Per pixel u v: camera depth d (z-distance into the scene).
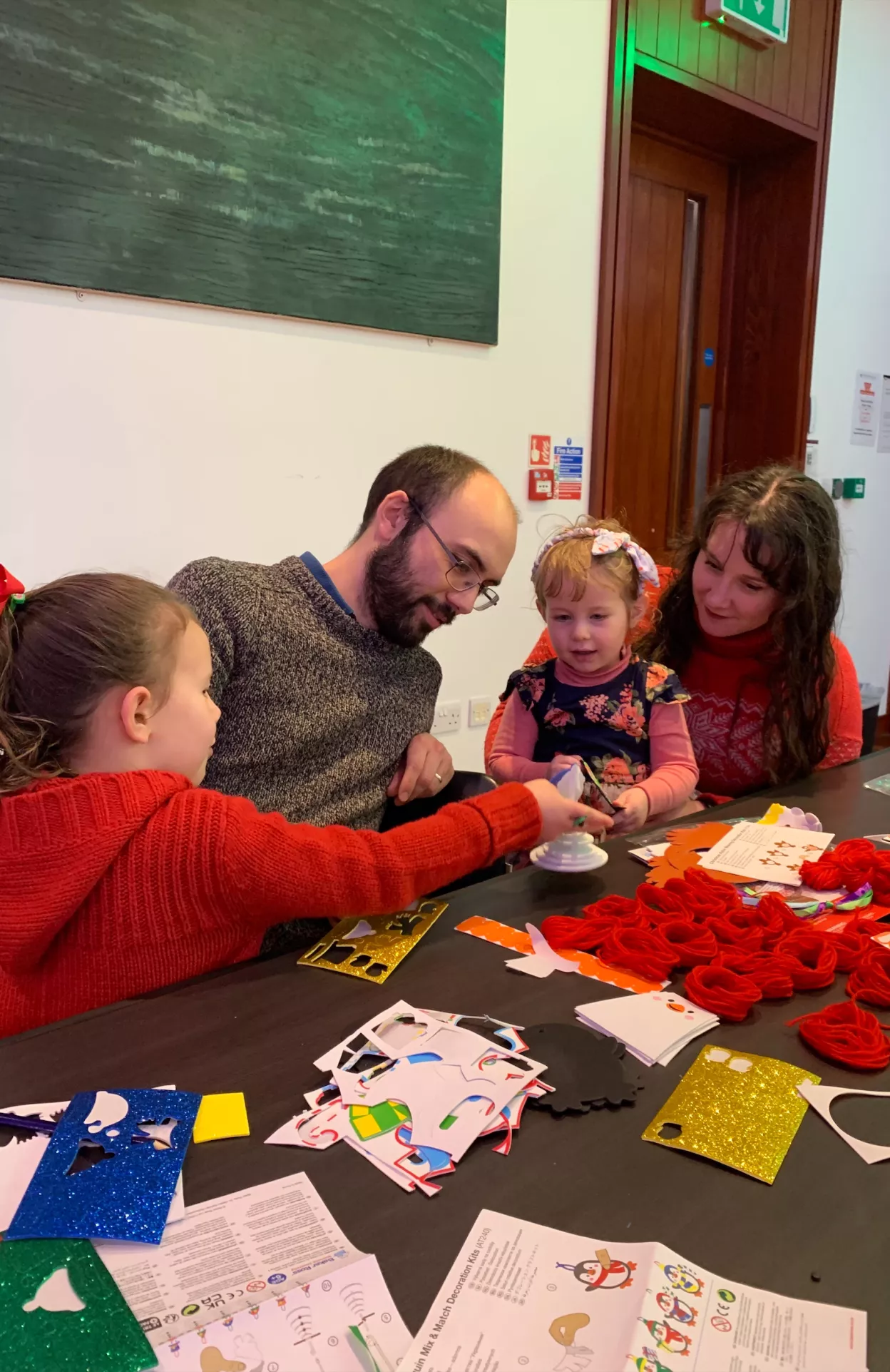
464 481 1.20
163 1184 0.55
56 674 0.80
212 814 0.78
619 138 2.66
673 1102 0.64
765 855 1.08
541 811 1.00
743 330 3.47
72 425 1.84
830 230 3.38
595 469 2.85
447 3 2.19
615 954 0.83
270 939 1.06
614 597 1.38
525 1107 0.64
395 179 2.19
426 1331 0.46
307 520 2.24
